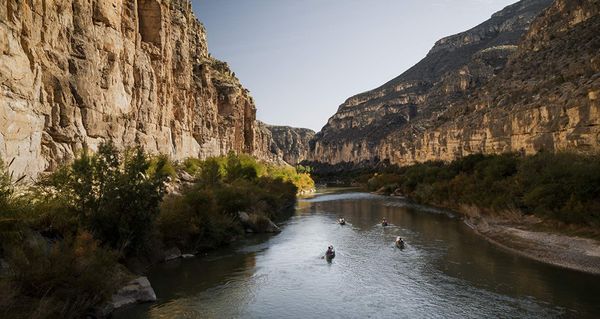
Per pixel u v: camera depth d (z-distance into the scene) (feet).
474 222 163.02
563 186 132.77
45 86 109.60
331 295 80.94
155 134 183.42
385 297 79.56
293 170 421.18
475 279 89.45
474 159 258.78
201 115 273.54
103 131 135.33
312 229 159.74
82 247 64.95
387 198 304.91
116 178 86.22
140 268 91.76
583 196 125.90
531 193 143.33
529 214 151.84
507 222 150.10
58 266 59.00
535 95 259.60
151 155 161.68
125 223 84.58
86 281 61.11
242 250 119.75
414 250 119.14
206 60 341.41
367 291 83.20
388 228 159.53
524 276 90.48
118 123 146.82
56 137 111.86
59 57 115.75
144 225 88.94
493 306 73.15
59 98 113.09
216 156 276.21
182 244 112.16
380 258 110.11
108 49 143.54
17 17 96.07
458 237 138.21
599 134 165.27
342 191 407.85
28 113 98.43
